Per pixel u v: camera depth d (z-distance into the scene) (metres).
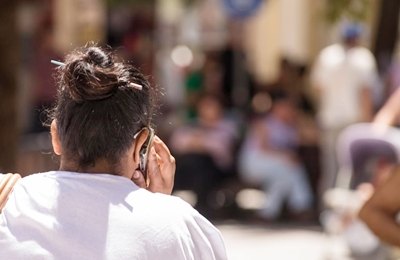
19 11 14.88
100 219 4.89
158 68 26.03
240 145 19.06
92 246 4.84
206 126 18.98
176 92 25.28
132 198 4.97
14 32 14.41
